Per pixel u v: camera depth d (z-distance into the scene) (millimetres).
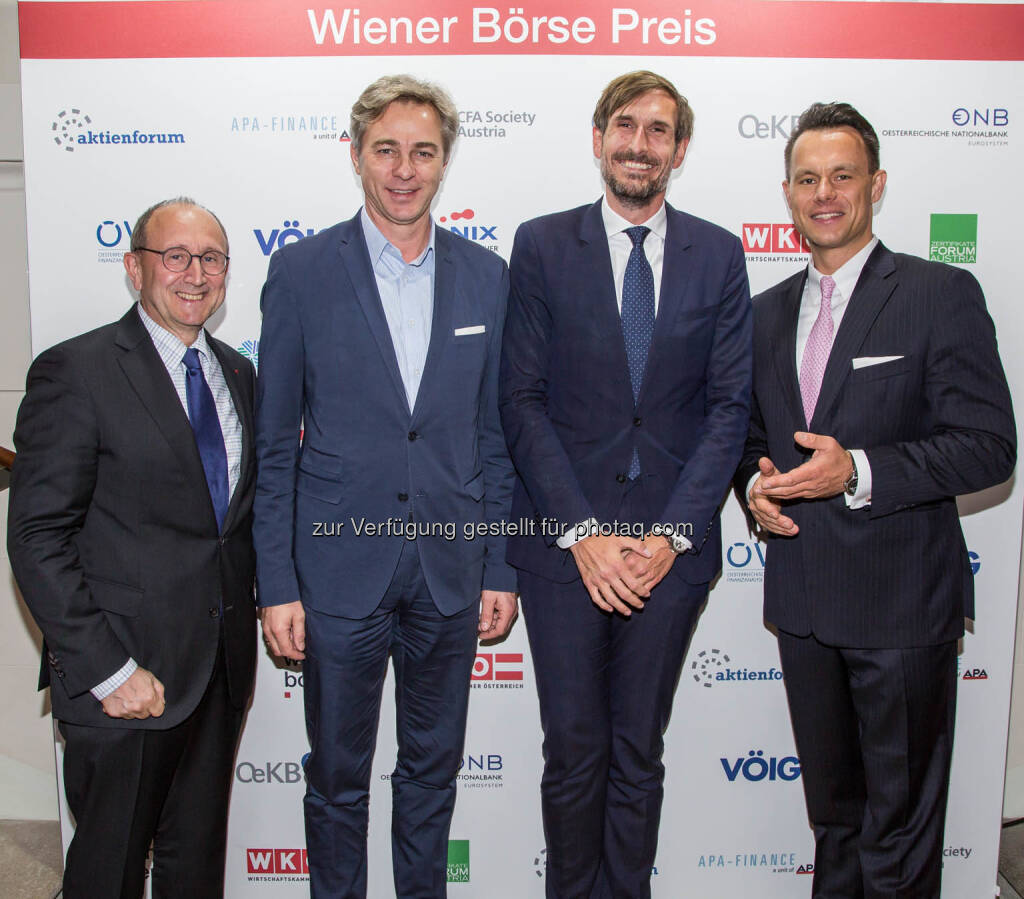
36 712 2645
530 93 2057
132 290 2084
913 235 2111
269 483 1734
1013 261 2123
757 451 1909
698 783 2268
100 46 2029
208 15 2027
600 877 1999
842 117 1750
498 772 2252
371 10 2031
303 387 1781
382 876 2270
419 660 1866
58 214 2066
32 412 1526
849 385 1734
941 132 2088
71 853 1603
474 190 2082
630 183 1729
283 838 2258
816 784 1904
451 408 1754
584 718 1844
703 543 1807
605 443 1768
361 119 1702
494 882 2283
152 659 1576
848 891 1921
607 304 1748
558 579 1812
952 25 2062
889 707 1760
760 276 2129
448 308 1754
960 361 1684
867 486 1667
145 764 1589
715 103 2070
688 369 1768
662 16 2045
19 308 2496
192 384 1641
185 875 1711
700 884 2299
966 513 2205
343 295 1725
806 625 1801
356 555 1744
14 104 2393
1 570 2596
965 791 2258
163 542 1590
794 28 2057
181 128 2055
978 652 2232
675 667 1856
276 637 1736
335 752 1812
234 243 2084
